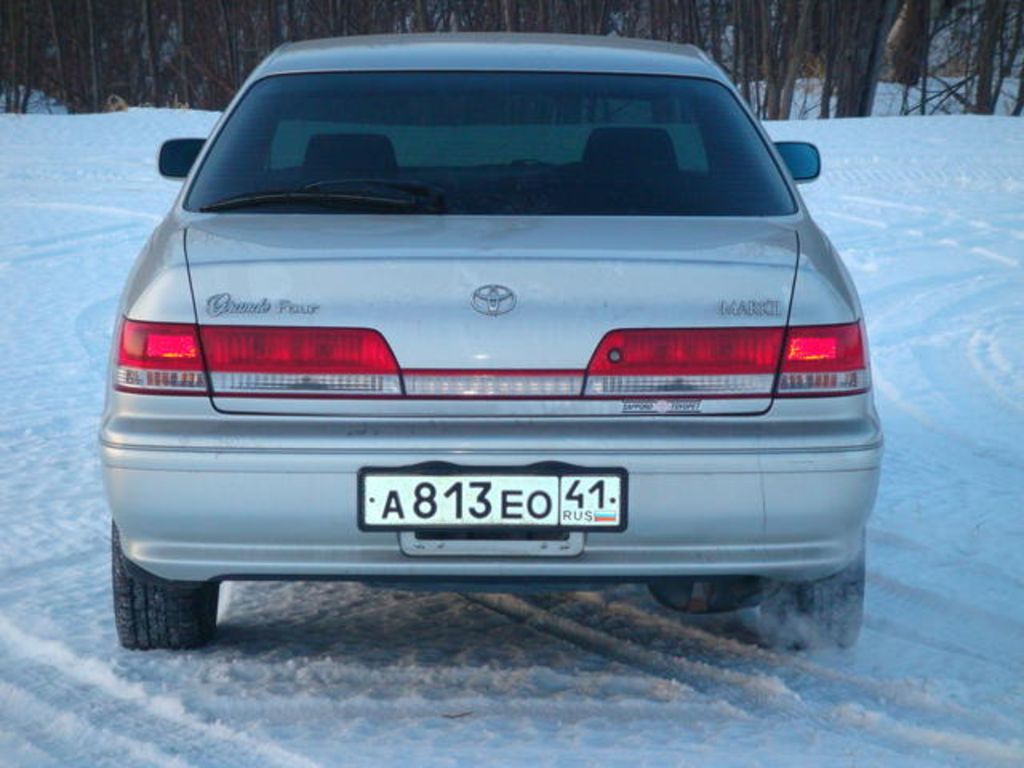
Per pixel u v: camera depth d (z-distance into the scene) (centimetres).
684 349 337
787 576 352
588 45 461
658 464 334
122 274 1194
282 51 466
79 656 399
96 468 619
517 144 404
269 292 338
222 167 404
